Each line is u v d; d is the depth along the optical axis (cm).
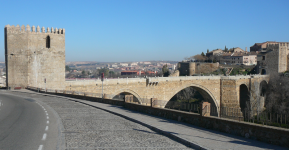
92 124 1853
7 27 5497
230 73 12519
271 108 7231
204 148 1191
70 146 1208
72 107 3033
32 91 5441
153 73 18988
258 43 16988
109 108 2847
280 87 8288
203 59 16900
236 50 18575
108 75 19575
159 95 6738
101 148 1188
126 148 1203
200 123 1747
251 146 1248
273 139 1295
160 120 2003
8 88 5609
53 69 5772
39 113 2403
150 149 1200
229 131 1528
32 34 5616
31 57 5619
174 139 1446
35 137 1373
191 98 10600
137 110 2594
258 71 11025
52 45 5738
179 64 14588
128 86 5941
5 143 1228
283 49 10262
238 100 8794
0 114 2319
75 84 5347
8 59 5541
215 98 8894
